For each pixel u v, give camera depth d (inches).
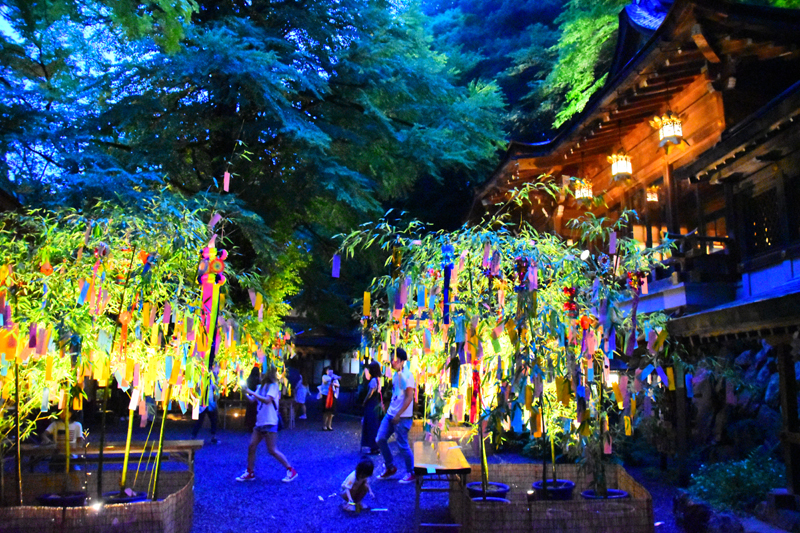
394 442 481.4
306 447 458.0
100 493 196.9
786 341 205.9
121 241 193.6
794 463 198.4
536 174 530.0
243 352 259.6
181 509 196.1
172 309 198.7
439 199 994.1
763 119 277.0
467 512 181.0
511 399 183.9
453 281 190.7
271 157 597.9
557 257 201.5
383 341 245.1
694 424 346.9
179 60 489.1
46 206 401.7
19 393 198.7
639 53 355.3
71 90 510.6
